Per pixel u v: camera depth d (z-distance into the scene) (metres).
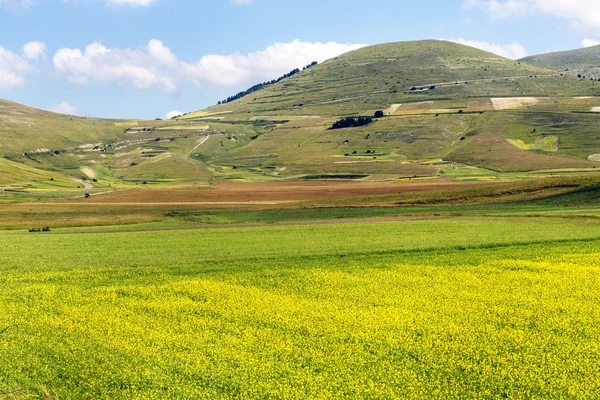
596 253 42.22
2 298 31.41
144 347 22.28
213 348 22.16
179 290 32.78
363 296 30.72
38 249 49.84
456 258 41.72
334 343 22.73
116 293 32.41
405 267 38.50
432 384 18.48
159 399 17.64
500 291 31.38
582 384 18.09
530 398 17.42
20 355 21.27
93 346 22.44
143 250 48.31
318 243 49.91
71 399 17.94
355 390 17.92
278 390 18.02
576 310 26.98
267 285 33.94
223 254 45.00
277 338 23.34
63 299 31.09
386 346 22.31
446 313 26.81
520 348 21.84
